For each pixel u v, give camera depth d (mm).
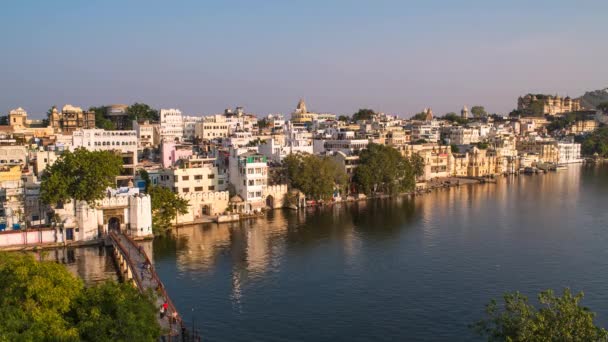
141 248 100688
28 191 119938
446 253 108875
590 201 178000
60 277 50500
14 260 52750
